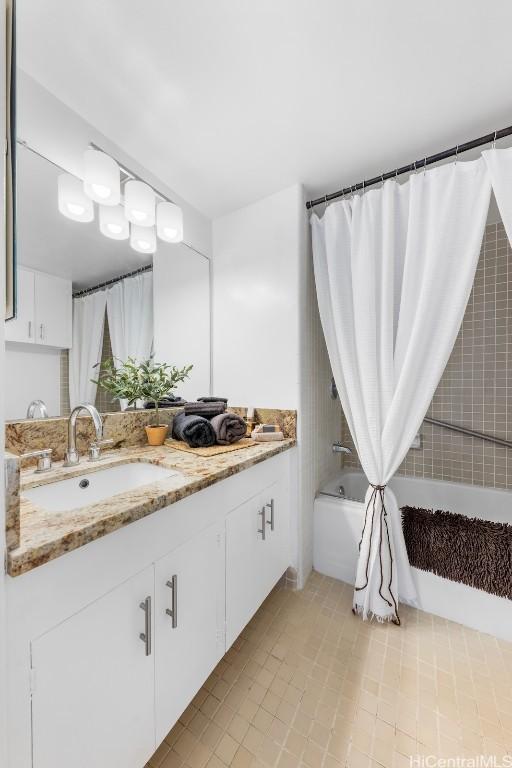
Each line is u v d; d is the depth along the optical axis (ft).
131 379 5.01
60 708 2.06
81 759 2.18
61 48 3.30
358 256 5.25
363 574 4.91
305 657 4.16
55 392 4.03
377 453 5.00
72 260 4.21
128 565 2.56
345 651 4.25
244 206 6.26
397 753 3.05
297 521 5.57
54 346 4.03
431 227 4.65
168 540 2.96
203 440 4.83
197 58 3.41
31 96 3.67
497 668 3.97
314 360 6.44
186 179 5.45
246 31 3.16
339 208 5.54
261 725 3.32
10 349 3.62
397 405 4.81
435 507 7.25
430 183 4.70
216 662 3.62
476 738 3.17
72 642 2.14
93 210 4.41
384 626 4.69
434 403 7.65
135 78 3.63
